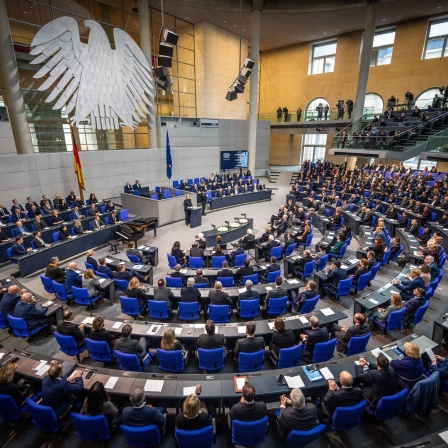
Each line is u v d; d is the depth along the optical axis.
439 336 5.86
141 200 14.72
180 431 3.48
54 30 13.28
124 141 19.12
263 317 7.20
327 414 4.11
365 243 10.55
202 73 22.33
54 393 4.05
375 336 6.68
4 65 12.71
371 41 19.58
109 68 15.59
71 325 5.59
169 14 20.12
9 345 6.43
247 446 3.96
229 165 23.25
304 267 8.75
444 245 10.87
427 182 16.66
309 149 30.42
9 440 4.33
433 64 21.42
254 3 19.80
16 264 10.31
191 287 6.67
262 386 4.30
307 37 25.47
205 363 5.20
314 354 5.25
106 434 3.95
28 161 13.77
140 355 5.12
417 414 4.61
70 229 12.27
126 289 7.54
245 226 13.38
